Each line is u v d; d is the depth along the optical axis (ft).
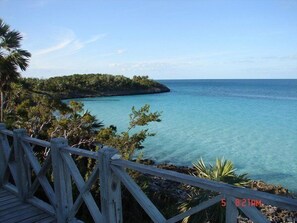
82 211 17.99
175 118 122.72
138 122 51.96
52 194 12.53
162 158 63.57
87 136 53.16
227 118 123.65
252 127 102.06
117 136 48.21
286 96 260.62
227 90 381.40
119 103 195.42
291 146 75.46
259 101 207.62
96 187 21.22
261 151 70.69
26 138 13.33
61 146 11.31
